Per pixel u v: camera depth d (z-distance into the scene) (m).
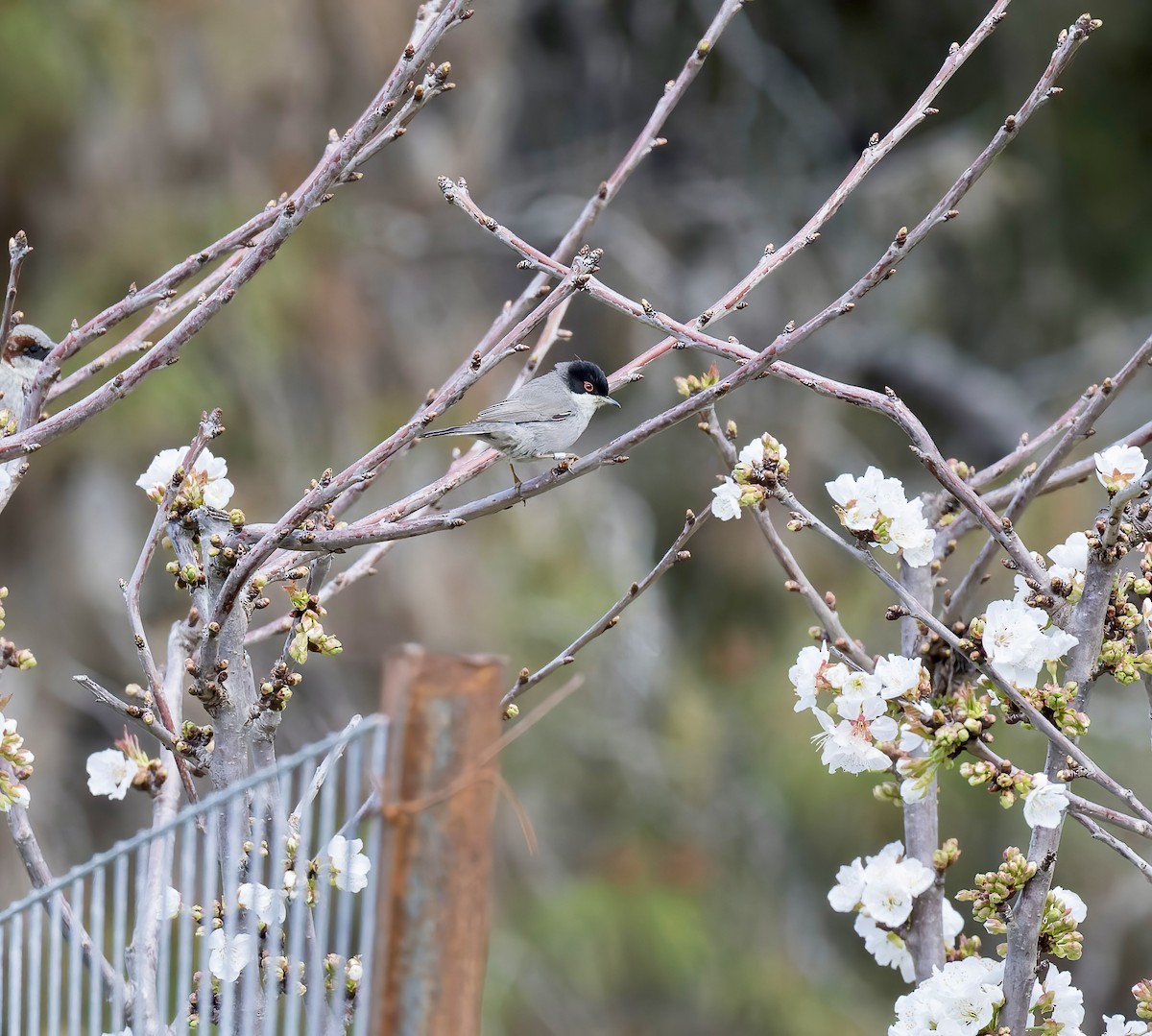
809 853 15.01
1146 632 5.06
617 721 14.99
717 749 15.25
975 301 18.80
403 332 15.09
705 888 14.55
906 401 18.44
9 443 5.28
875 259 18.78
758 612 16.19
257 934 4.46
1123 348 18.17
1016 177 18.20
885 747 4.95
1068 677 4.94
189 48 12.99
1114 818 4.62
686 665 15.90
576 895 14.05
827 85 19.61
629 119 19.55
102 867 4.02
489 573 14.41
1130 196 18.23
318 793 5.37
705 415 5.75
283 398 13.20
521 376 6.26
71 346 5.84
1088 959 14.09
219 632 5.02
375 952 3.38
